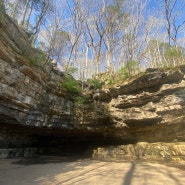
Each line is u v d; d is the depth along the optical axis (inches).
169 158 537.3
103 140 732.7
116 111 607.2
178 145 546.3
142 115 572.7
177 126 562.3
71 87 627.5
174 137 593.9
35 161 526.9
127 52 915.4
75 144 816.9
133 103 589.0
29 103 482.3
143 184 286.0
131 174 356.5
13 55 430.0
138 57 933.8
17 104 453.1
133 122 591.8
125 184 285.7
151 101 574.6
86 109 635.5
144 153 588.7
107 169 412.8
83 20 904.9
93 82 701.3
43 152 728.3
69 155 713.6
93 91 650.2
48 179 316.8
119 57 981.8
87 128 640.4
